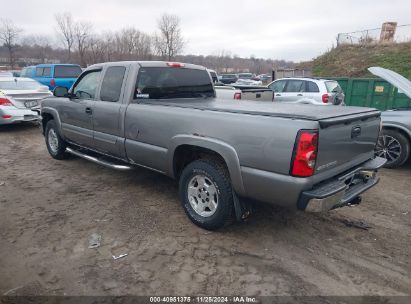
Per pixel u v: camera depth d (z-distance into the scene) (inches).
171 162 151.9
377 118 147.5
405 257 129.6
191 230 147.6
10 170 230.8
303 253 131.4
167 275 116.2
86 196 184.4
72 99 212.8
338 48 1044.5
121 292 107.3
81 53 1748.3
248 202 137.5
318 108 142.3
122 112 171.3
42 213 162.6
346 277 116.7
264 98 315.9
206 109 137.8
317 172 113.4
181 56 2095.2
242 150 122.9
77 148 237.8
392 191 200.7
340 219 161.5
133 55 1908.2
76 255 127.0
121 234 143.2
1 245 133.3
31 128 395.2
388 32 1005.8
